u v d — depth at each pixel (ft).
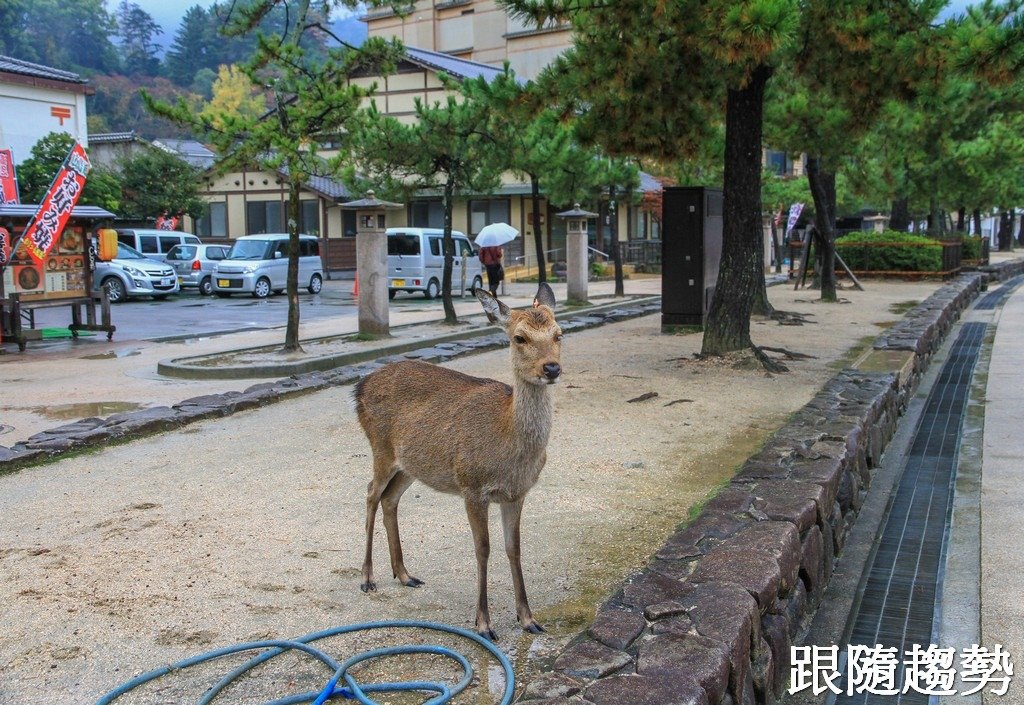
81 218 49.42
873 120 38.50
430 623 13.75
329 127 41.50
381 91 108.27
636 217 128.26
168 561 16.55
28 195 70.44
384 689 11.87
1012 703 12.90
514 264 111.45
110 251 50.72
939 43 32.94
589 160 64.59
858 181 68.69
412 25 150.20
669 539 15.01
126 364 41.91
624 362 38.17
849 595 17.07
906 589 17.22
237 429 27.30
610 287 89.97
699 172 71.77
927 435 29.27
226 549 17.19
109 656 12.89
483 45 143.84
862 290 74.54
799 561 14.93
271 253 85.30
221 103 213.46
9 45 232.73
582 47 32.45
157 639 13.41
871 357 33.99
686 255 48.16
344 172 50.47
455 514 19.34
